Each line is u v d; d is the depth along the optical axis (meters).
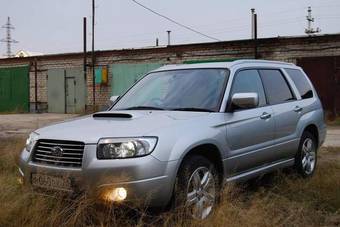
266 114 6.11
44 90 30.89
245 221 4.64
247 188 6.30
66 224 4.45
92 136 4.54
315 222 5.04
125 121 4.95
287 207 5.48
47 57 30.48
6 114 28.80
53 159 4.67
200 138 4.88
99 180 4.37
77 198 4.48
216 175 5.14
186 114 5.27
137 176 4.34
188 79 6.03
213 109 5.45
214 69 6.03
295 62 21.30
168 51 25.17
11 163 7.20
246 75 6.17
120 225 4.55
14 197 4.82
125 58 26.88
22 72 31.97
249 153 5.70
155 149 4.47
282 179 6.64
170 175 4.52
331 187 6.29
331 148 10.70
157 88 6.13
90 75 28.47
